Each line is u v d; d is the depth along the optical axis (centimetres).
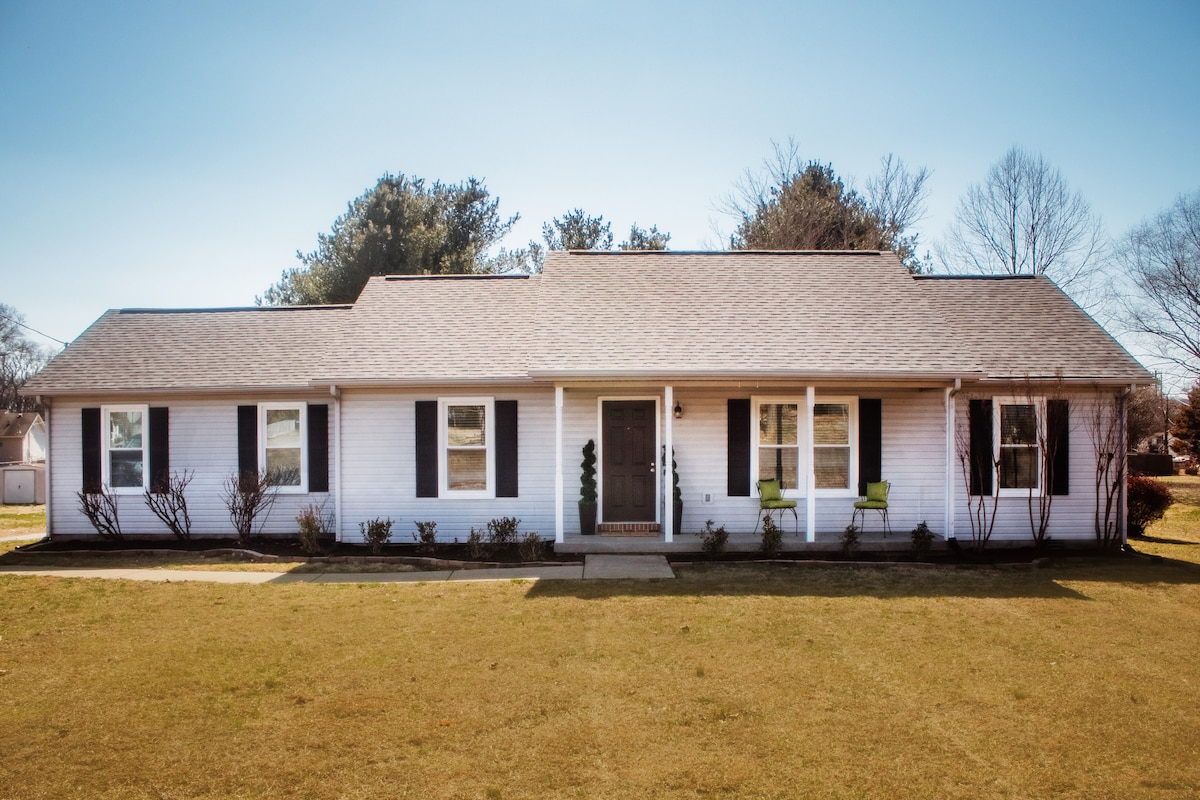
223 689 692
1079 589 1082
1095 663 762
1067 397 1441
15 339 6362
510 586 1096
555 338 1375
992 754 566
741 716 631
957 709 647
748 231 3656
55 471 1565
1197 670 744
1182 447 3859
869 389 1433
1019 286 1747
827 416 1447
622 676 721
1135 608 977
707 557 1299
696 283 1584
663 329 1410
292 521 1528
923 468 1434
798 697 671
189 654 791
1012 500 1445
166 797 505
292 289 3212
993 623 903
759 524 1433
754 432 1434
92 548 1471
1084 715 636
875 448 1429
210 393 1533
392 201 3062
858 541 1333
